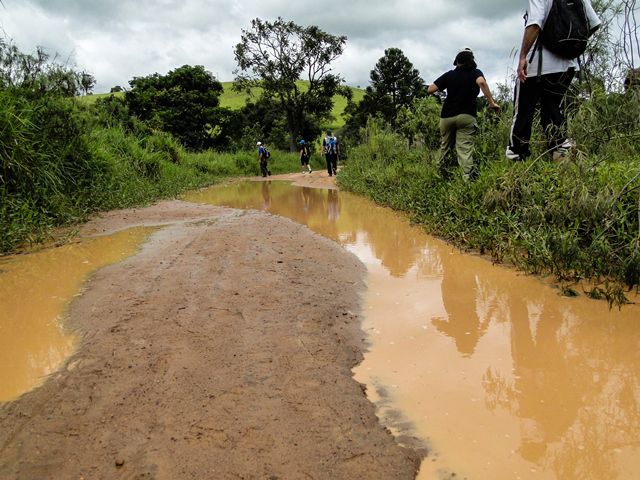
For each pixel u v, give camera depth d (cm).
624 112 469
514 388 224
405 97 4653
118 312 319
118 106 1695
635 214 377
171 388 221
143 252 498
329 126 5606
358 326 300
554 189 447
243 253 467
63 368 248
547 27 490
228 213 785
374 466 172
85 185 872
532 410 206
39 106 855
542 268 393
